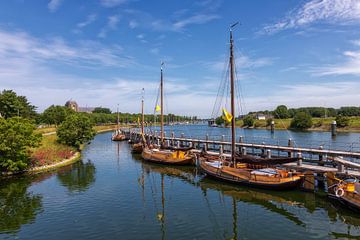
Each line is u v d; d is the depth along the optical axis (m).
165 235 20.17
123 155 62.03
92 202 27.98
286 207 25.73
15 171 41.97
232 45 36.62
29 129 42.88
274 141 69.69
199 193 30.88
